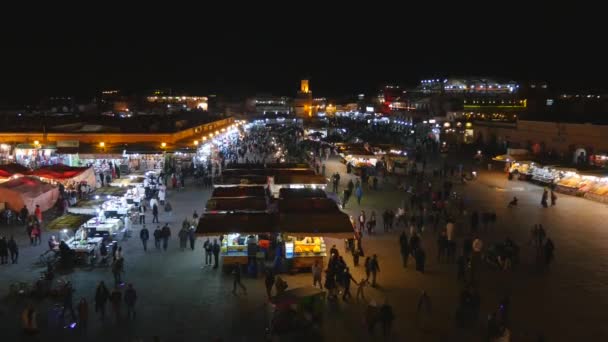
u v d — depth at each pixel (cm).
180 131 4434
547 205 3153
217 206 2208
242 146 6106
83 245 2056
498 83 8531
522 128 5488
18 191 2633
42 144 3931
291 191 2512
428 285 1825
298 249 1975
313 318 1455
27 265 1984
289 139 6931
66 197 2980
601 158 4025
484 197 3444
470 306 1514
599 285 1830
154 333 1445
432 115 7969
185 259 2088
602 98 7469
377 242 2359
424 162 4378
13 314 1564
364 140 6912
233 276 1895
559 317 1566
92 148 3909
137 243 2300
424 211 2973
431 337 1430
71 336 1423
